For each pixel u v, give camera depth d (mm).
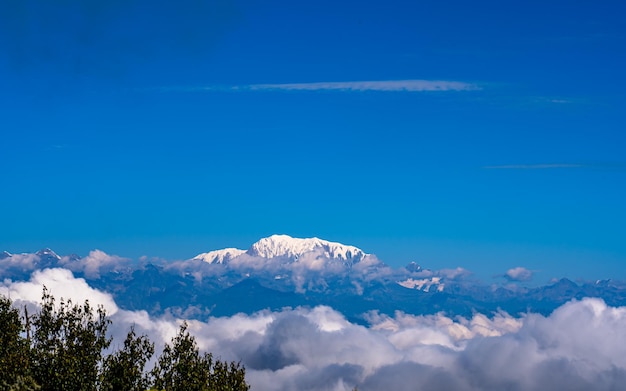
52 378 64875
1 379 62000
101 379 65562
